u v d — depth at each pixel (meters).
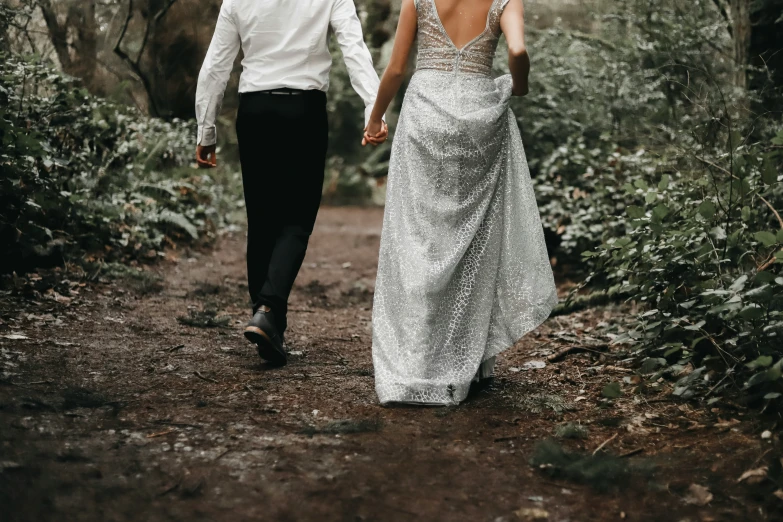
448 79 3.16
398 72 3.17
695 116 5.06
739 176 3.57
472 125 3.10
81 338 3.77
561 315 4.91
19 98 5.09
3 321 3.86
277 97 3.52
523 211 3.24
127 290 5.04
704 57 5.79
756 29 4.89
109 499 2.10
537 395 3.14
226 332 4.23
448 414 2.89
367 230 11.29
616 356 3.69
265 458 2.41
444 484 2.27
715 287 3.18
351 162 18.83
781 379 2.73
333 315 5.30
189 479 2.24
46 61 6.59
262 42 3.51
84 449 2.41
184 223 7.05
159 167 7.72
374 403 3.03
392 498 2.17
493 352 3.19
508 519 2.07
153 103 8.73
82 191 5.75
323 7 3.52
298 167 3.61
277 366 3.57
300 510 2.08
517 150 3.27
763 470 2.29
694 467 2.39
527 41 7.33
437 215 3.12
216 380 3.28
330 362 3.73
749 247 3.42
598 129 6.66
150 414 2.79
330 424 2.72
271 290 3.51
